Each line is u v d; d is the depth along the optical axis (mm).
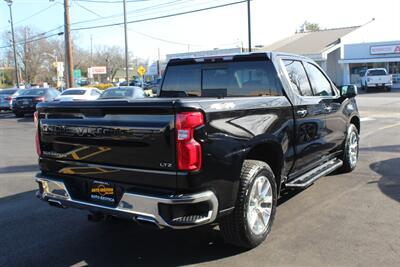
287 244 4707
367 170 8117
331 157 7191
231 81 5945
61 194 4629
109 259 4547
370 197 6355
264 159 5059
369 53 47344
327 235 4938
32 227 5574
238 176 4262
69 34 28234
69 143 4547
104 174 4266
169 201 3791
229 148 4148
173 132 3809
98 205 4285
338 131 7121
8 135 16297
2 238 5199
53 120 4672
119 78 110125
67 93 22047
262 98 4832
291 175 5633
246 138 4371
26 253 4742
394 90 42531
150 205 3900
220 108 4086
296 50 49344
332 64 50719
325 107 6445
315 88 6461
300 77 6062
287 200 6281
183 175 3807
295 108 5441
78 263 4473
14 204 6680
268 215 4746
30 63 96812
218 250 4645
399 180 7305
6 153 11859
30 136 15891
